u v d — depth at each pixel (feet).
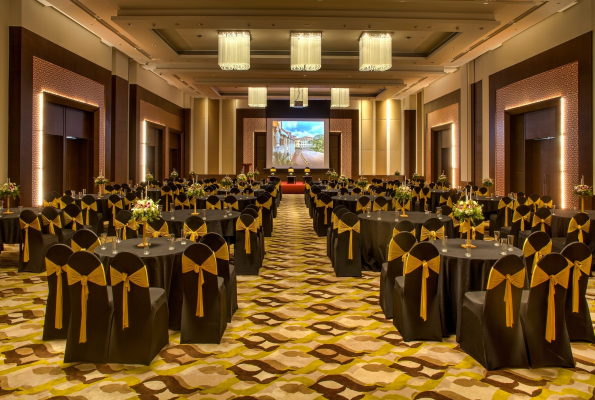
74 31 36.91
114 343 10.47
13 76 30.22
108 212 30.14
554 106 34.24
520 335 10.27
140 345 10.44
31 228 19.19
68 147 39.83
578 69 31.48
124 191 37.47
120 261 10.06
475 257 12.05
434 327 11.96
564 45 32.86
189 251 11.37
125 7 29.66
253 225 19.24
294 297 16.15
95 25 33.99
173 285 12.91
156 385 9.47
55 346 11.50
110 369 10.20
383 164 74.33
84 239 13.62
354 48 40.34
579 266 11.37
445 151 57.67
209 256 11.42
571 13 32.04
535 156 39.11
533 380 9.71
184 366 10.41
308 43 33.17
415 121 71.05
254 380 9.75
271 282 18.26
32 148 31.71
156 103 56.24
